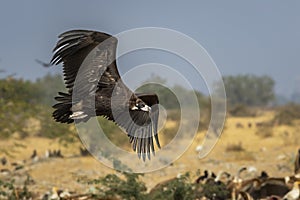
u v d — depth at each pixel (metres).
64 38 20.56
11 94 67.25
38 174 51.31
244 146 76.69
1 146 66.88
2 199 37.28
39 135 80.62
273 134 90.94
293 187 34.19
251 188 35.75
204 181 37.94
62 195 35.47
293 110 123.75
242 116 144.50
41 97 80.00
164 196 33.66
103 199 33.75
